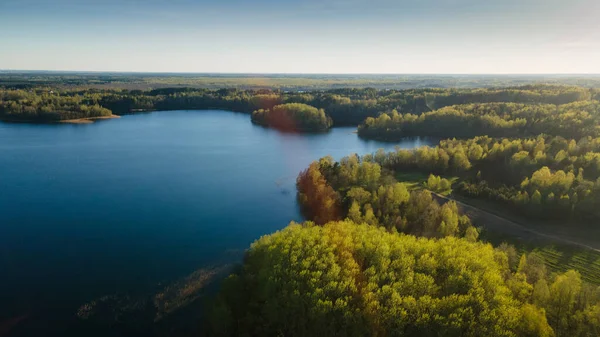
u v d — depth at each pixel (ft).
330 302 157.38
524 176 348.79
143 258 247.91
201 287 217.15
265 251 211.20
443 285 172.65
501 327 147.74
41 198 346.33
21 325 187.83
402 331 151.23
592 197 275.39
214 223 304.09
